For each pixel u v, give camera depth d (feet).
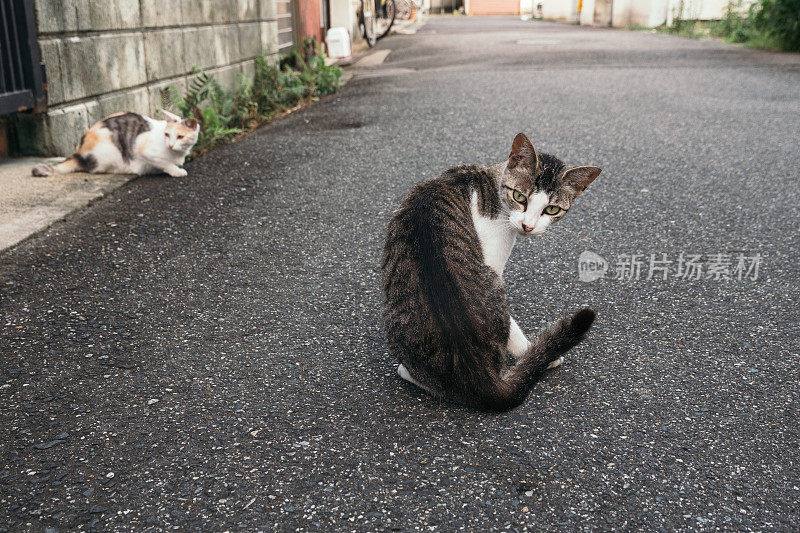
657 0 68.59
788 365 9.85
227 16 27.76
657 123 24.18
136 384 9.25
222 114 24.61
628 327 11.01
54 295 11.59
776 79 32.86
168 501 7.18
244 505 7.12
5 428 8.29
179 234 14.34
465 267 8.45
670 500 7.29
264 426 8.43
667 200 16.58
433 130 23.49
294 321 11.04
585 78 34.30
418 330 8.23
